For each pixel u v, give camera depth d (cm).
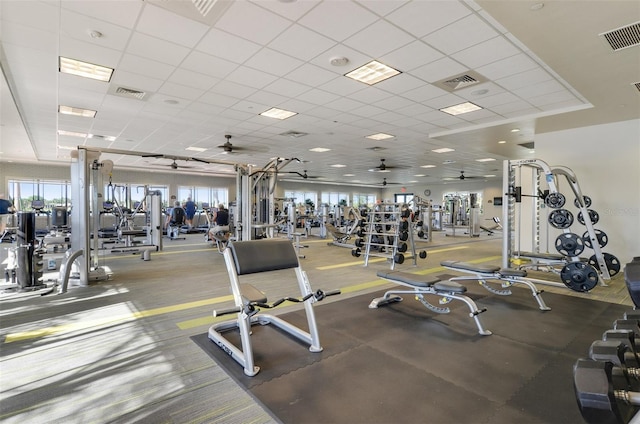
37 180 1219
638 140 561
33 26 311
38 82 449
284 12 291
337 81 451
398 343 273
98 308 362
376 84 460
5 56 373
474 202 1273
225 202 1678
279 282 489
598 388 84
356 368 229
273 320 312
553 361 241
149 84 460
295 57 379
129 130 721
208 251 832
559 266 587
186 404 187
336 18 300
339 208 1403
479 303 390
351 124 675
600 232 539
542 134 673
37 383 209
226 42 345
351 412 179
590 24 279
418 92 490
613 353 104
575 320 330
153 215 846
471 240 1119
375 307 369
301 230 1484
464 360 242
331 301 396
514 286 477
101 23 308
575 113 542
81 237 471
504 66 400
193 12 291
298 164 1262
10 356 247
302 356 248
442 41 341
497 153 987
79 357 245
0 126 659
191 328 303
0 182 1151
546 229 649
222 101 534
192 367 229
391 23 308
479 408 183
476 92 486
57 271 573
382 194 2414
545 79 437
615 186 582
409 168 1377
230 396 195
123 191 1362
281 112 595
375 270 595
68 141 826
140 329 300
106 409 182
